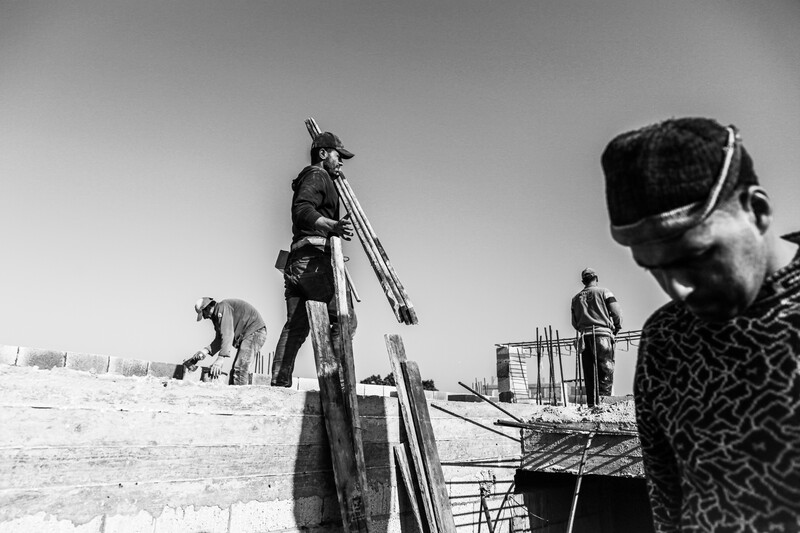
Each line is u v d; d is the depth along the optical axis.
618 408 5.89
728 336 1.09
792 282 1.05
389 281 4.41
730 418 1.08
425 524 4.34
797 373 1.01
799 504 1.01
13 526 2.54
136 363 5.15
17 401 2.63
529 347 10.76
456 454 5.41
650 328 1.29
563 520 7.48
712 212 0.92
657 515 1.37
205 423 3.35
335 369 4.21
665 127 1.00
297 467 3.81
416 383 4.79
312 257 4.50
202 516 3.24
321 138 4.92
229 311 6.14
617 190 1.00
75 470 2.78
